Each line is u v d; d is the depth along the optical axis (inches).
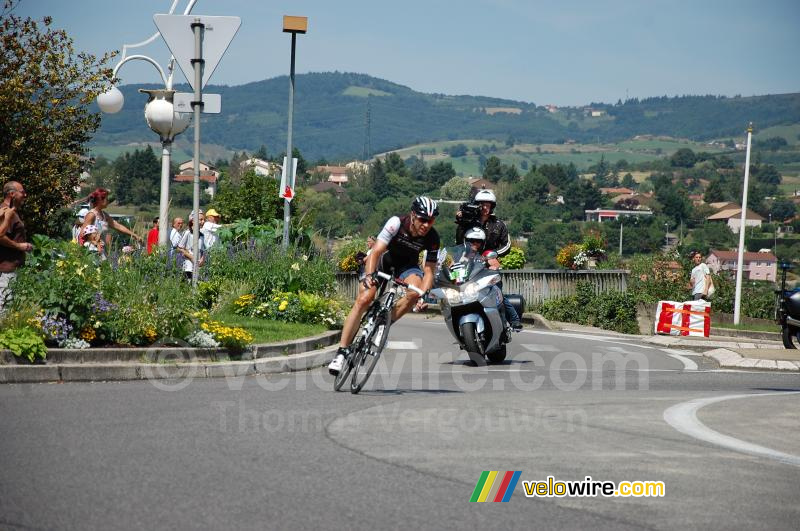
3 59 860.6
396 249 442.6
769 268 6117.1
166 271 598.2
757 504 240.7
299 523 216.5
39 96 869.8
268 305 711.1
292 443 299.1
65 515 217.0
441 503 235.8
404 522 219.8
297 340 589.0
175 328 514.3
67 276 482.3
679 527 221.6
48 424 318.3
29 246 485.4
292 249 810.8
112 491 237.3
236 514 221.6
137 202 5354.3
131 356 471.8
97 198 674.2
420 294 435.2
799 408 387.2
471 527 218.1
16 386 411.8
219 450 286.4
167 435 306.3
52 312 469.7
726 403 399.5
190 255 773.9
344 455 283.3
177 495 235.6
